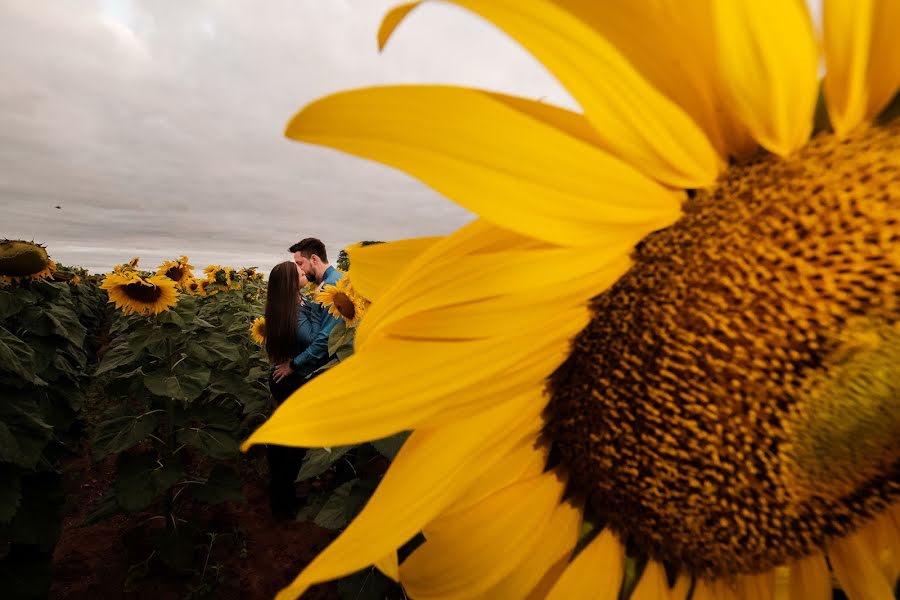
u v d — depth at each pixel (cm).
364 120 42
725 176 59
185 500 547
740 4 42
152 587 406
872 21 47
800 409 59
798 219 56
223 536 473
